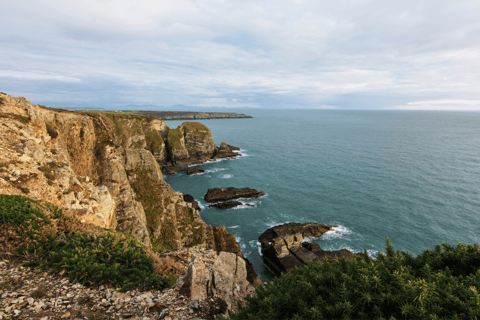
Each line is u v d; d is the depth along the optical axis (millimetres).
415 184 75688
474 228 50438
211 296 10500
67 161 21828
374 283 5004
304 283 5711
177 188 76062
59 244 11273
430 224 52031
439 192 69000
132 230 29047
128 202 30656
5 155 15977
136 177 38219
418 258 6168
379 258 6254
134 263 11125
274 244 42625
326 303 5074
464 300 4426
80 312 7699
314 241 46156
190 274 10922
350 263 5898
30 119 20344
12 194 13883
